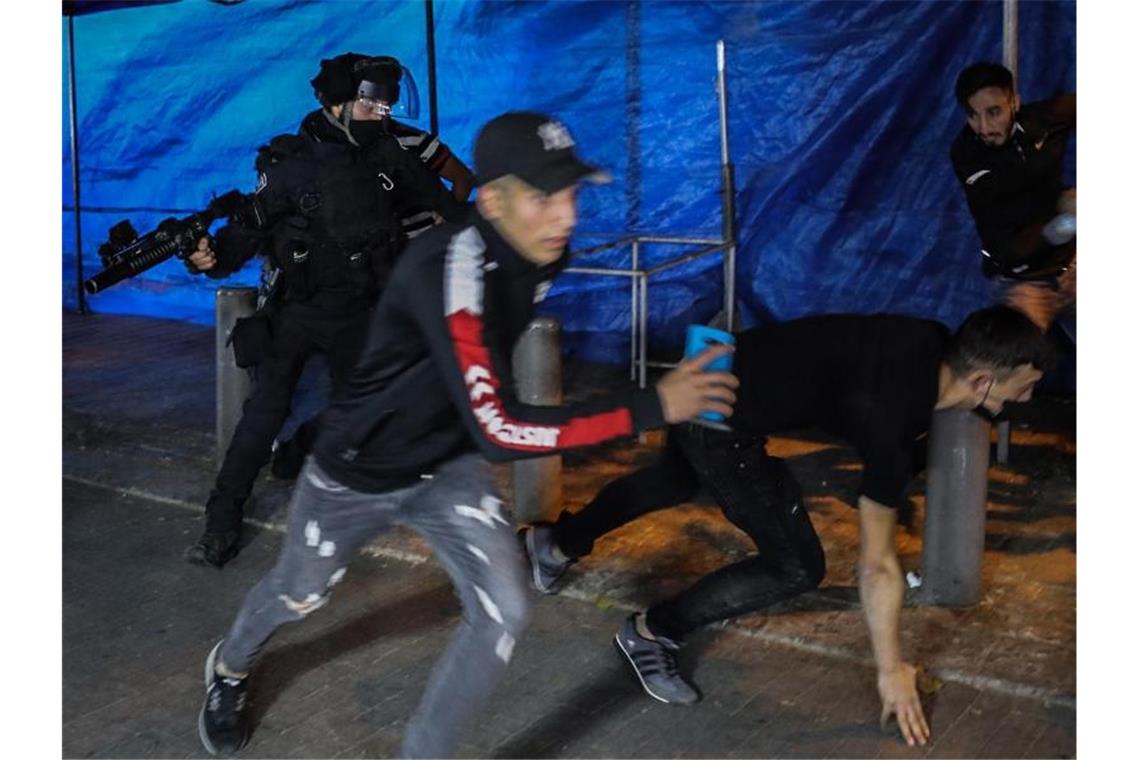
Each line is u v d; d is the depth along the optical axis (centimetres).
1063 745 312
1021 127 473
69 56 825
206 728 317
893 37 586
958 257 592
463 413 238
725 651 363
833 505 476
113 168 834
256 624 299
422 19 690
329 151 430
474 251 240
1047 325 382
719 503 323
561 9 650
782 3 604
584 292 682
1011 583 399
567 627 382
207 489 513
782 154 618
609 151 655
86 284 417
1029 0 553
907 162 596
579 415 237
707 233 644
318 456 276
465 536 270
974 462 372
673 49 631
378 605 402
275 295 447
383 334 254
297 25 734
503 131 236
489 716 334
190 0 766
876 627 309
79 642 384
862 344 293
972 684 341
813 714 330
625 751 316
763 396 299
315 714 337
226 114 776
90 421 612
